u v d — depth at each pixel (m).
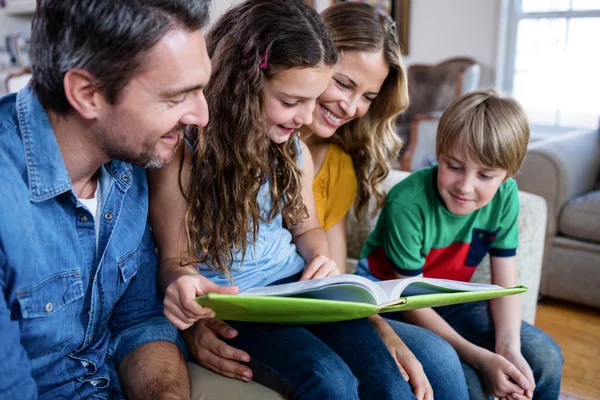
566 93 4.07
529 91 4.25
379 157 1.49
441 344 1.17
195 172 1.03
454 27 4.35
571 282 2.24
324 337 1.07
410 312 1.37
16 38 5.10
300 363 0.93
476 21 4.23
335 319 0.94
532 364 1.27
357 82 1.25
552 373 1.27
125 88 0.70
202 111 0.79
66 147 0.78
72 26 0.67
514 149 1.24
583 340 2.04
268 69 1.00
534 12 4.06
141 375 0.91
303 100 1.04
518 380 1.17
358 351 1.02
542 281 2.33
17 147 0.75
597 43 3.84
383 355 1.01
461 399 1.12
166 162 0.82
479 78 4.34
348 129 1.46
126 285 0.96
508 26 4.20
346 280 0.86
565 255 2.25
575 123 4.07
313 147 1.47
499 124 1.22
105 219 0.89
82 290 0.84
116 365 0.98
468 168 1.25
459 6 4.29
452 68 4.18
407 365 1.07
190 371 1.02
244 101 1.02
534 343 1.30
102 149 0.78
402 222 1.32
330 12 1.30
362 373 0.99
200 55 0.73
